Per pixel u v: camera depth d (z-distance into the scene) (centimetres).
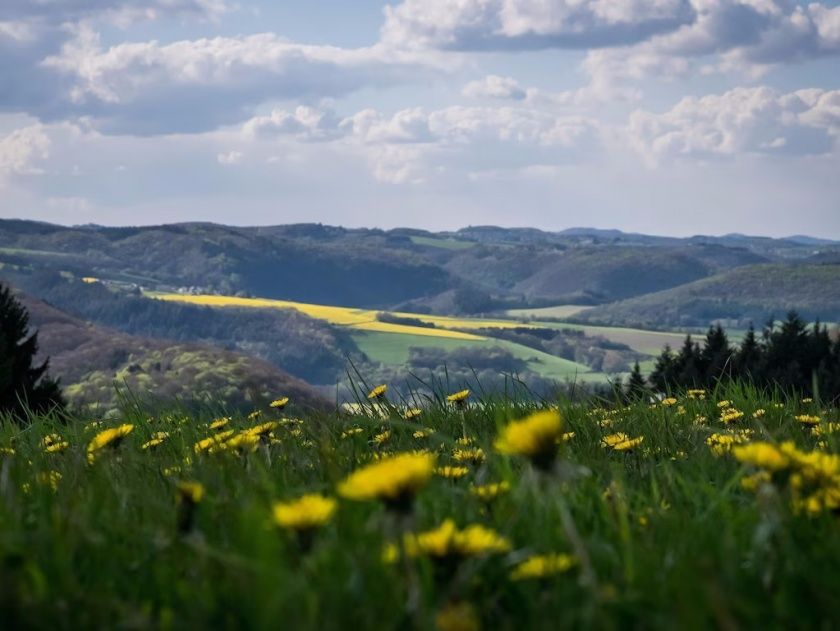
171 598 243
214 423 642
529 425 252
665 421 629
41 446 632
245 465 456
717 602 198
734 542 261
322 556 237
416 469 217
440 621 197
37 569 242
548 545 274
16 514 323
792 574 238
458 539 225
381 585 229
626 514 325
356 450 520
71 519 291
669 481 386
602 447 563
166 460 533
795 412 725
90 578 262
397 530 215
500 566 250
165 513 329
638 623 220
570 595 227
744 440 514
